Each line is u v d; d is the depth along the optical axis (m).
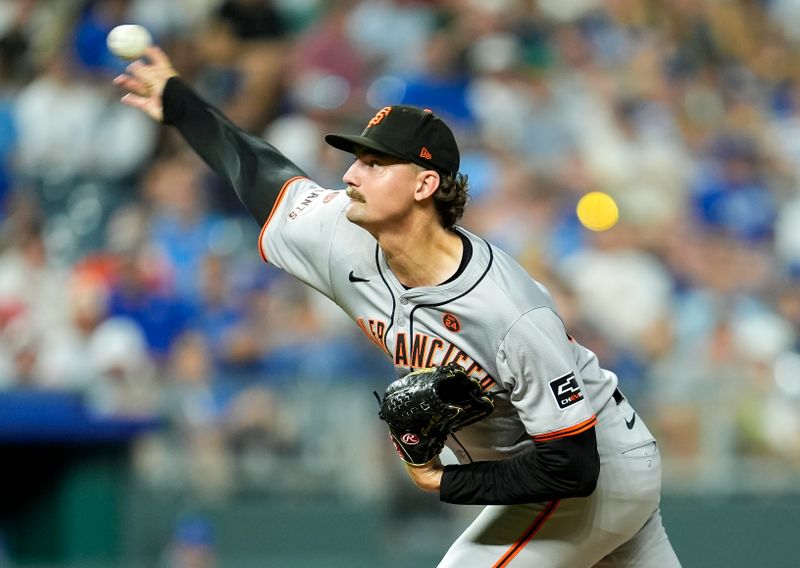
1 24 44.59
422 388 12.77
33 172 40.56
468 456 14.31
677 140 47.00
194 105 15.23
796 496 31.30
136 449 27.81
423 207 12.67
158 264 35.22
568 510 13.81
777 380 32.44
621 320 37.88
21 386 27.75
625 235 41.47
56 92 41.78
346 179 12.65
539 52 47.44
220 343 32.81
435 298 12.77
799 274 44.19
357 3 46.91
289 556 28.83
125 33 15.20
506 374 12.73
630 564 14.72
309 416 29.55
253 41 44.88
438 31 46.88
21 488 26.62
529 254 38.22
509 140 43.88
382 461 29.66
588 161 44.12
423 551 29.47
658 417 30.84
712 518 30.52
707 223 44.44
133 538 27.34
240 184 14.91
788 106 53.12
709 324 38.88
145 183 39.97
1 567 25.98
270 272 36.28
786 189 47.41
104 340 31.59
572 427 12.55
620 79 48.41
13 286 33.69
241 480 28.80
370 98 44.00
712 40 52.72
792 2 57.47
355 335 33.25
